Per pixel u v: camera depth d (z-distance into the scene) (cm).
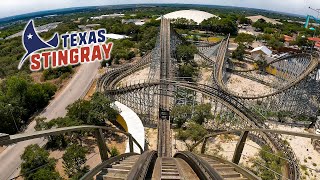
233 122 6881
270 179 4628
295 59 10981
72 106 6769
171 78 7962
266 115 7425
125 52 14338
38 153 4656
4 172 5116
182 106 7050
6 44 18675
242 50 14500
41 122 6078
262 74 12106
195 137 6153
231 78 11112
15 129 6969
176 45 13262
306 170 5325
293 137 6512
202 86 7612
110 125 7088
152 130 6819
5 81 9419
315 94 8450
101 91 8112
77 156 4866
